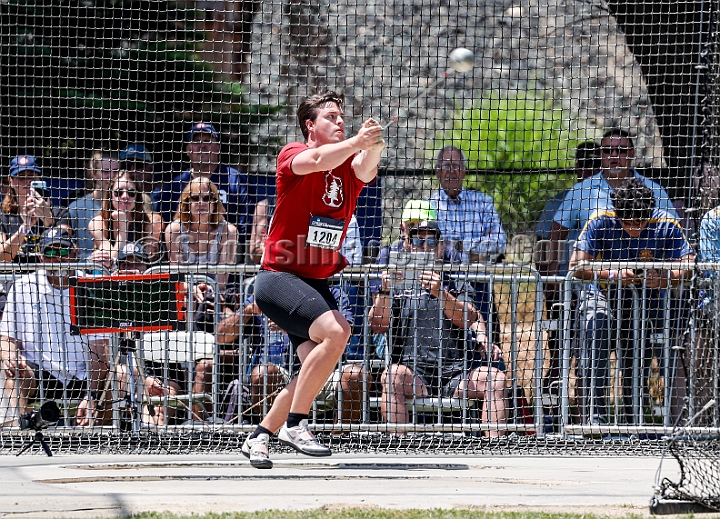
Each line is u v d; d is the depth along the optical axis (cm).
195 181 2802
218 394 2553
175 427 2414
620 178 2927
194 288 2534
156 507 1517
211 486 1780
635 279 2545
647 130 4131
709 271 2125
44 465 2128
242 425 2412
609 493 1697
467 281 2491
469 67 1773
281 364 2538
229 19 4056
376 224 2944
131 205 2812
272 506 1534
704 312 1947
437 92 4550
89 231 2859
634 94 4478
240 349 2452
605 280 2547
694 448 1800
